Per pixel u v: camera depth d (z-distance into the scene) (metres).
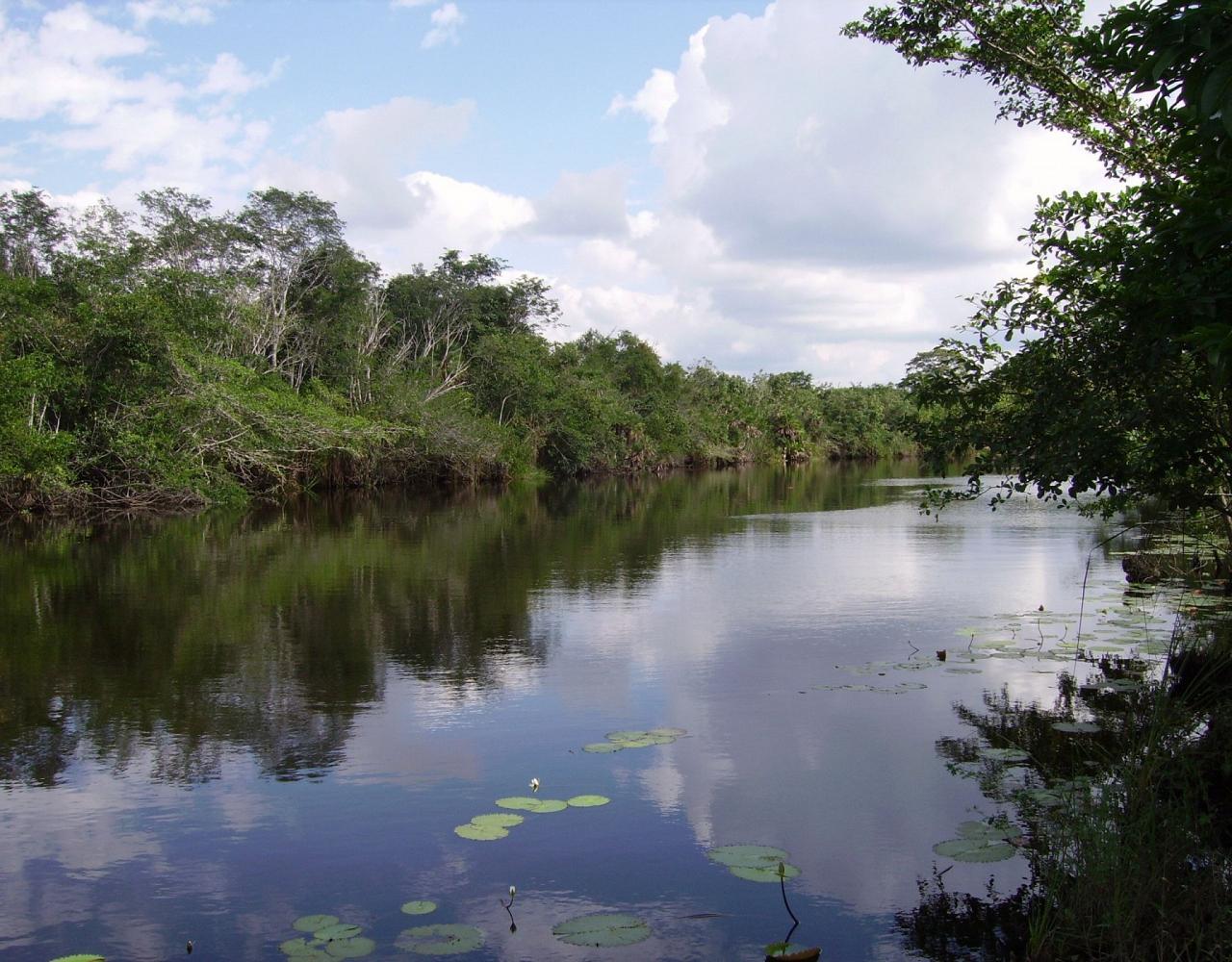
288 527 22.16
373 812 5.46
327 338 39.75
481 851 4.94
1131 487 7.62
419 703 7.61
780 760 6.24
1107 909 4.05
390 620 10.93
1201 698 6.97
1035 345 7.18
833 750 6.41
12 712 7.40
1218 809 5.13
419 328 48.62
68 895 4.53
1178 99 3.54
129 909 4.38
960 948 4.03
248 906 4.41
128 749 6.53
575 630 10.40
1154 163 7.75
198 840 5.11
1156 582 13.02
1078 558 16.25
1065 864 4.48
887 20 8.67
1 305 24.36
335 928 4.15
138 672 8.58
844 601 12.12
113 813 5.47
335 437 31.70
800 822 5.27
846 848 4.95
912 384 7.80
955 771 5.98
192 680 8.31
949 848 4.81
